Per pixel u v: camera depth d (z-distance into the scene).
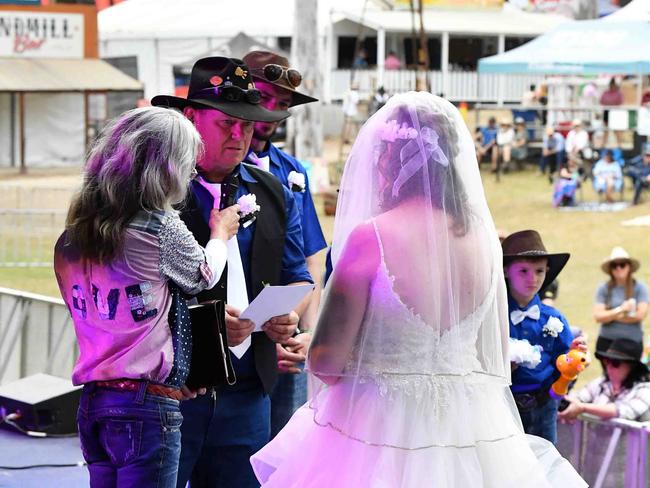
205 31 30.16
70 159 28.17
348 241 3.50
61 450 6.09
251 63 4.93
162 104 4.07
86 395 3.59
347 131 30.44
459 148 3.54
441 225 3.47
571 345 4.87
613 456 5.33
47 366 7.17
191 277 3.57
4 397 6.42
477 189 3.57
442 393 3.46
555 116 27.30
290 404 4.92
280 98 4.92
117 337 3.52
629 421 5.30
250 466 4.11
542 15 35.09
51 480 5.55
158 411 3.52
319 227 4.90
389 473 3.40
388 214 3.49
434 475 3.40
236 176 4.05
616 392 6.11
